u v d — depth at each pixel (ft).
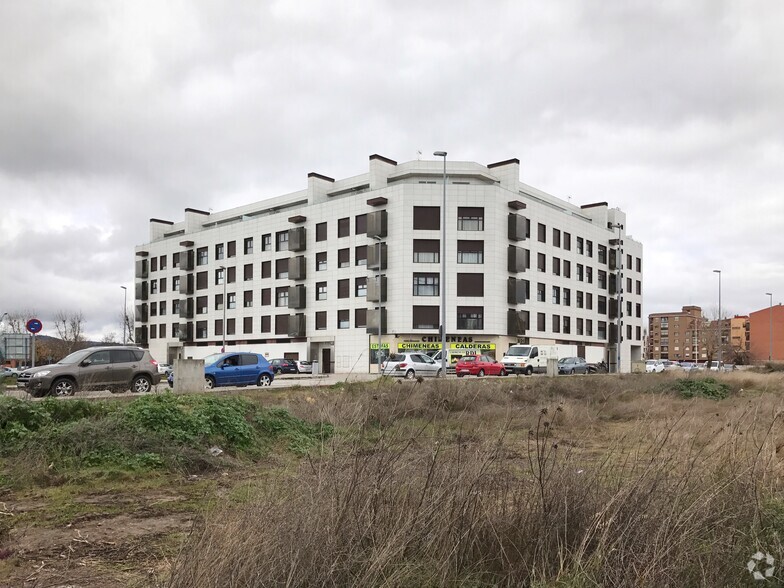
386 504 12.57
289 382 83.71
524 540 12.18
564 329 180.86
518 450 19.48
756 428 22.39
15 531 17.33
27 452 25.27
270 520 11.78
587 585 10.55
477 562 11.84
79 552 15.34
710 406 48.85
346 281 165.07
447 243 152.76
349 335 162.61
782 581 10.93
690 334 437.58
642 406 46.42
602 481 14.25
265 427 33.12
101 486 23.22
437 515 12.19
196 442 28.78
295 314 176.45
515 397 55.62
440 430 17.99
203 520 13.32
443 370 104.99
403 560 11.30
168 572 12.01
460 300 152.05
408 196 153.79
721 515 12.98
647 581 10.27
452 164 163.43
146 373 60.54
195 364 57.52
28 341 143.64
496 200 154.10
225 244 202.90
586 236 195.52
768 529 12.76
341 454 15.16
